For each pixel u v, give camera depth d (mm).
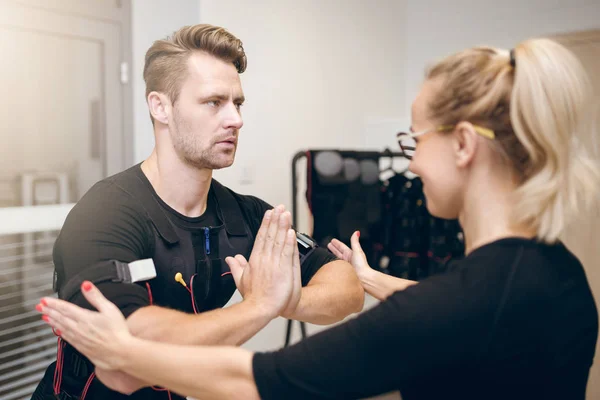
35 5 1741
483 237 681
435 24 3193
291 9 2508
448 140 699
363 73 3002
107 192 978
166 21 2115
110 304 727
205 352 669
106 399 974
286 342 2338
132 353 685
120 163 2045
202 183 1051
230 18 2191
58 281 937
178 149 1000
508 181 670
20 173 1744
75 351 978
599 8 2562
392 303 618
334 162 2332
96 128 1959
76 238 887
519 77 632
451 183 706
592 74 2617
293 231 891
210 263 1050
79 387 979
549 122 617
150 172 1048
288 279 877
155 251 981
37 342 1796
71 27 1848
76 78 1881
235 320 828
